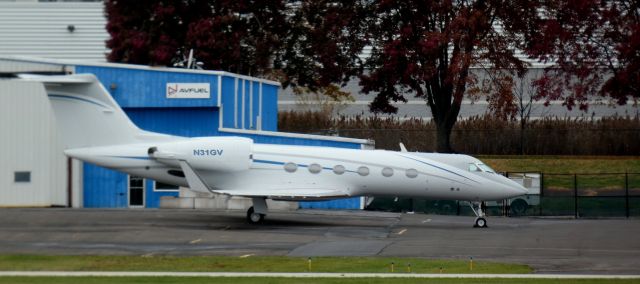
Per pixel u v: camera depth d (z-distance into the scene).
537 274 99.06
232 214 162.88
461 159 152.25
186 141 148.25
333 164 149.62
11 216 154.38
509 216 174.50
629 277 96.88
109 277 95.44
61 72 178.12
